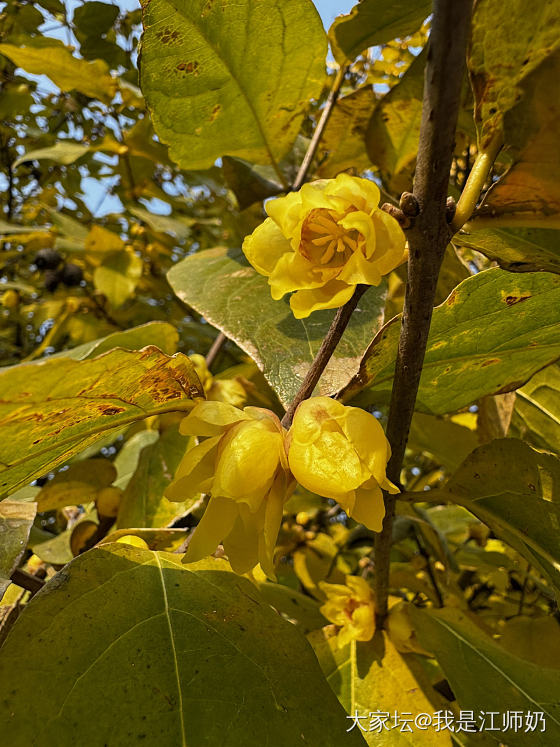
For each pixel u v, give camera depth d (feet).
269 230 0.25
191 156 0.44
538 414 0.55
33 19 1.14
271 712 0.25
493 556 0.72
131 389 0.25
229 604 0.29
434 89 0.20
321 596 0.71
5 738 0.23
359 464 0.22
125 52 1.12
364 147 0.62
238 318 0.39
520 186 0.23
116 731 0.23
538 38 0.22
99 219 1.43
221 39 0.35
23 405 0.22
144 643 0.26
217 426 0.25
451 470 0.64
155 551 0.31
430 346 0.34
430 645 0.40
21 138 1.36
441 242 0.23
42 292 1.32
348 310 0.30
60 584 0.28
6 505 0.30
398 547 0.75
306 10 0.34
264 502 0.24
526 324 0.34
